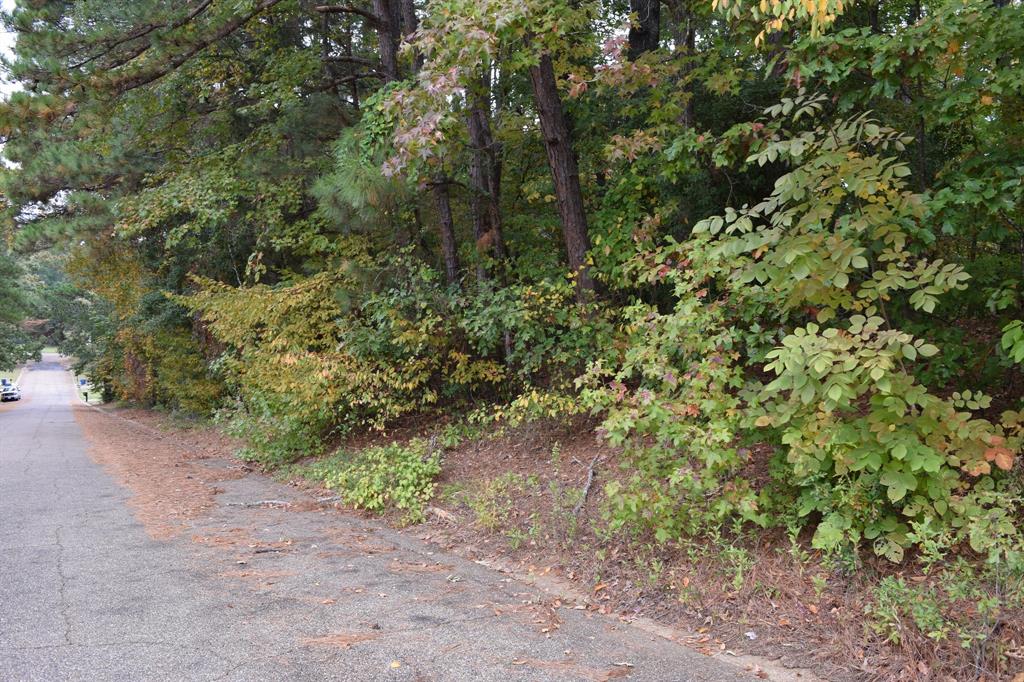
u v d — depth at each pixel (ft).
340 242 40.16
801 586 14.87
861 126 15.96
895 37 18.02
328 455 37.04
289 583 17.63
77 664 12.55
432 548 21.47
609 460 25.18
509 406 33.60
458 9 25.30
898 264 15.05
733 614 14.69
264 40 50.08
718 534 16.49
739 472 19.76
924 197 16.34
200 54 46.88
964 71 17.85
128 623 14.69
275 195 45.42
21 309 114.11
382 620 14.99
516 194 43.73
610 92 36.76
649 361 18.16
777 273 15.38
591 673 12.40
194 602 16.06
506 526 22.07
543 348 29.37
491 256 38.29
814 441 14.48
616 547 18.72
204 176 45.19
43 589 17.01
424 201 39.14
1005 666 11.43
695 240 17.58
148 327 76.02
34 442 63.16
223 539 22.39
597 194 39.27
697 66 32.68
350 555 20.51
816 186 15.80
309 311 38.37
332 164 45.19
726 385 19.45
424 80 25.81
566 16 28.81
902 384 13.92
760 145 22.04
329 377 32.86
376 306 34.91
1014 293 17.71
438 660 12.87
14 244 42.68
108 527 24.22
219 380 69.92
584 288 29.68
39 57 36.58
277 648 13.35
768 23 18.37
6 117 36.27
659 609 15.55
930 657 12.02
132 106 47.42
